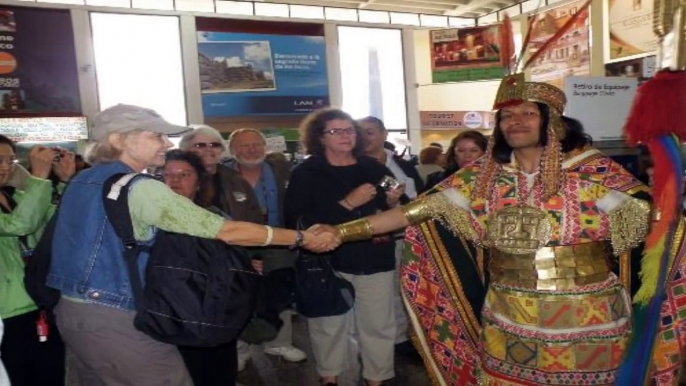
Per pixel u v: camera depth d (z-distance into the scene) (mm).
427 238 2230
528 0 9703
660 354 1855
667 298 1830
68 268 1666
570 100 3410
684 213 1869
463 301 2199
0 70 7449
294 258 2859
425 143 10828
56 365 2449
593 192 1778
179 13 8609
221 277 1715
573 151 1851
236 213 3049
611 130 3492
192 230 1688
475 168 2025
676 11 1623
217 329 1692
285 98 9281
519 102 1794
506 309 1855
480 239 1967
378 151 3590
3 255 2295
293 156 6961
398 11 10406
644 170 2225
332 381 2900
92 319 1635
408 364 3549
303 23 9414
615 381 1778
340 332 2869
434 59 10492
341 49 9938
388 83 10414
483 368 1982
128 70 8367
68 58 7875
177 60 8688
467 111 10688
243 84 9000
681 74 1616
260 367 3637
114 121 1771
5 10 7473
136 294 1649
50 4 7781
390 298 2926
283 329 3705
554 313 1768
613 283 1831
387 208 2885
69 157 2574
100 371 1682
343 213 2744
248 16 9047
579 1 8211
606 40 7918
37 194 2176
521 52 1973
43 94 7727
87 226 1664
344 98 9938
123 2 8445
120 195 1641
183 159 2383
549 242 1780
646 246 1721
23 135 7562
